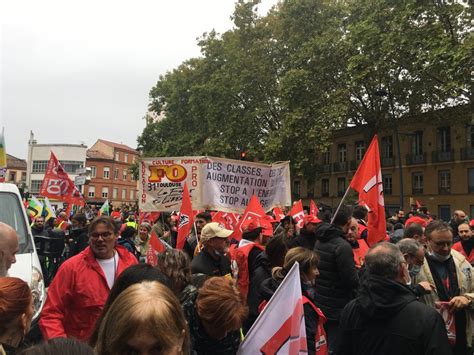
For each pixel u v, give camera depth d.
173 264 3.27
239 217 8.78
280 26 32.56
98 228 3.83
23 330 2.36
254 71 33.34
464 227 6.25
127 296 1.85
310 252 3.85
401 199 28.38
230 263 5.64
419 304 2.83
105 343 1.81
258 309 4.29
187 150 39.62
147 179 8.62
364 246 6.56
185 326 1.91
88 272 3.72
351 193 33.00
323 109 28.62
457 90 22.95
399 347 2.76
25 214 6.14
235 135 34.53
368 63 26.00
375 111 32.16
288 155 29.98
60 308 3.62
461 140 38.66
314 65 29.78
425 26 23.52
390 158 44.38
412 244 3.94
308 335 3.62
